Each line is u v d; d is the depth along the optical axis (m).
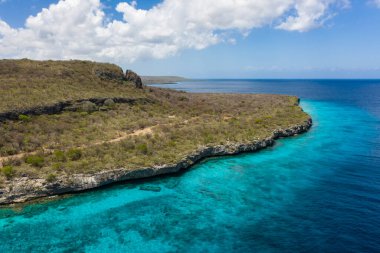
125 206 32.09
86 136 47.34
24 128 45.81
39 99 54.88
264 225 28.52
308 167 44.09
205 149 47.34
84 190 34.62
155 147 44.50
